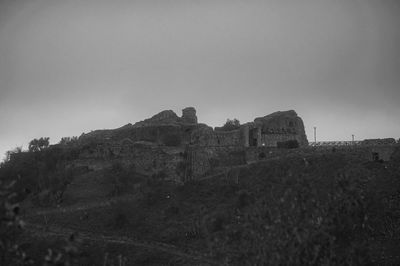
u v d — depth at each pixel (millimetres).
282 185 94938
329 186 84562
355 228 72625
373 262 67688
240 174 108125
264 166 108062
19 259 37656
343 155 104000
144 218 99375
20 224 34469
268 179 102688
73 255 36938
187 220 97062
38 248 82562
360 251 66562
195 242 89250
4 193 35562
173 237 92125
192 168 116312
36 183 115750
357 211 75250
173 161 117750
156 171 117000
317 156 105438
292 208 72938
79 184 114188
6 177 116438
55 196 108250
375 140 115875
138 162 119000
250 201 95062
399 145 103938
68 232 94000
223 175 110250
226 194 103000
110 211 102000
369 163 100062
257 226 74250
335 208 73750
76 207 104438
